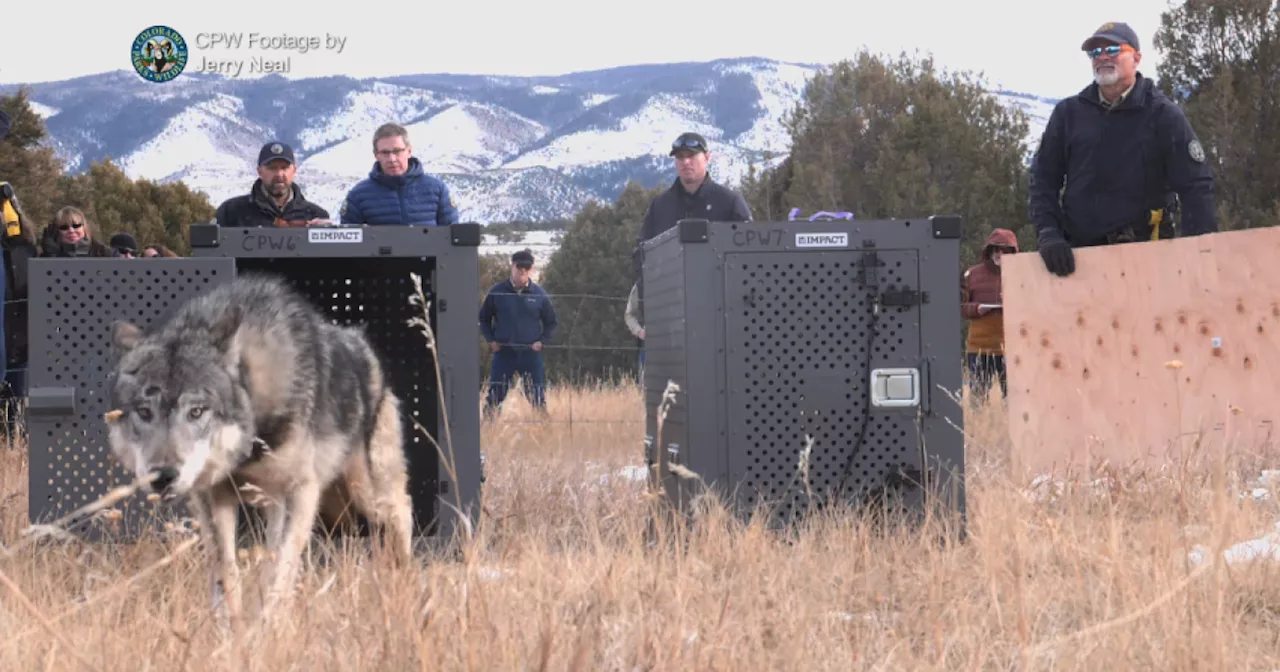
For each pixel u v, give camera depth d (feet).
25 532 16.92
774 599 23.65
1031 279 47.83
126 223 261.24
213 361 26.07
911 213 169.89
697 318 32.14
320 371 28.53
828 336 32.58
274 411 27.14
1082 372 46.57
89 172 269.44
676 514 30.73
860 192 184.85
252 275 30.40
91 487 30.50
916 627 23.52
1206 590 22.76
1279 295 43.68
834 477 32.58
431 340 26.35
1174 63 173.58
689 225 31.96
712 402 32.22
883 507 32.32
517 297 80.28
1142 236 45.42
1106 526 30.04
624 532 30.63
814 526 30.91
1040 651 20.93
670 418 34.09
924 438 32.73
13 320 54.49
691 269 32.07
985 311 65.72
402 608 19.89
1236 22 166.40
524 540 30.01
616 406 68.69
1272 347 43.68
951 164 178.50
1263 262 43.96
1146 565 24.64
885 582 27.09
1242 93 163.02
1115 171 44.83
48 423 30.40
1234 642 21.06
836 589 26.61
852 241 32.53
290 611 22.67
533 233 558.97
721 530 29.19
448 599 21.11
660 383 35.68
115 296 30.86
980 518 30.25
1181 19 172.65
